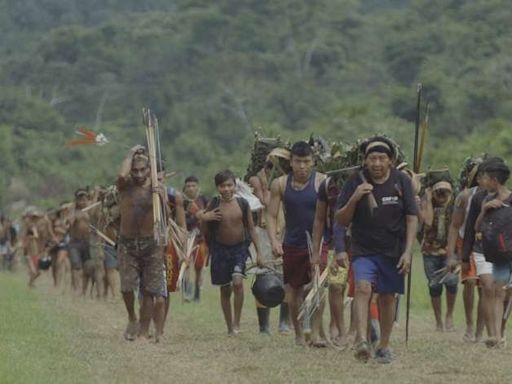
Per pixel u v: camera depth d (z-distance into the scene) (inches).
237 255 1323.8
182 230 1282.0
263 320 1328.7
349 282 1198.9
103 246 1851.6
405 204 1033.5
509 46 6200.8
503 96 5452.8
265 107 6727.4
